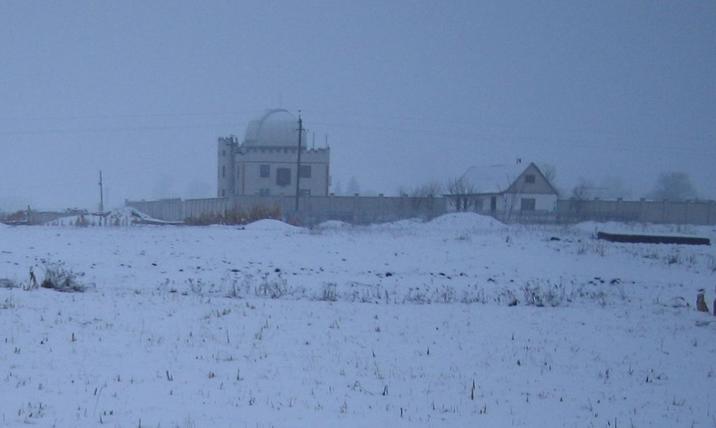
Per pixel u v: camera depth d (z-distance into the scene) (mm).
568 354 14008
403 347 13789
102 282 21625
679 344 15359
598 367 13141
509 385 11453
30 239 31938
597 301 21344
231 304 17000
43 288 18078
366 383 10945
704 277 27641
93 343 12359
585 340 15320
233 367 11367
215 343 13016
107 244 30953
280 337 13906
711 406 10797
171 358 11703
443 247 33250
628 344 15164
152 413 8516
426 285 23500
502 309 18391
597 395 11148
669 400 11102
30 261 25234
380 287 22688
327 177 88500
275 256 29469
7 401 8766
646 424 9609
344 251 31234
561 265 29594
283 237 35281
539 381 11844
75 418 8172
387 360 12703
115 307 15656
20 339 12273
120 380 10117
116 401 8992
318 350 13094
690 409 10586
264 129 89562
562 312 18453
